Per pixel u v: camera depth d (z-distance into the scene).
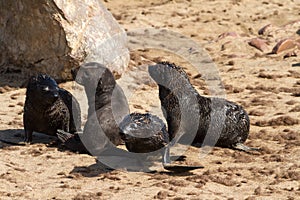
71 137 14.70
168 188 12.70
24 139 15.16
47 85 14.70
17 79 19.11
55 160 14.03
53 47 18.75
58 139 14.99
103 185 12.87
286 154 14.48
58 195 12.35
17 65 19.44
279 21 26.22
